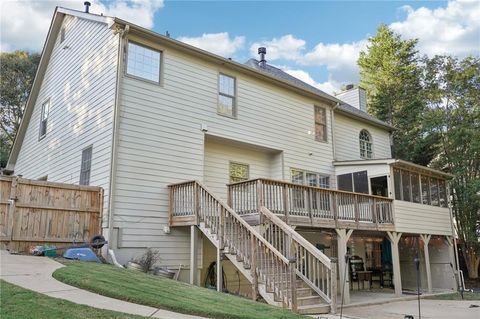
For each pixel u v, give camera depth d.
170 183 10.30
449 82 20.28
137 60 10.27
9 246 8.32
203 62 11.66
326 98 15.03
